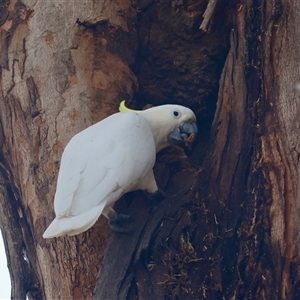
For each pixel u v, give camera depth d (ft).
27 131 20.42
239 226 17.70
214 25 22.93
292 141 17.39
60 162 19.40
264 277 17.13
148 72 24.00
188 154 21.97
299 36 17.79
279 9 17.79
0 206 22.80
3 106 21.22
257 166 17.70
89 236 18.83
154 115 20.39
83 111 20.08
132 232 18.20
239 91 18.49
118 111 20.62
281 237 17.17
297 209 17.19
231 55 18.99
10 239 22.49
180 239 17.65
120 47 21.75
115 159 16.99
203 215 18.04
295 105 17.52
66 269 18.85
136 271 17.42
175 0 23.11
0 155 22.25
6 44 21.33
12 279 22.47
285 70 17.79
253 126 18.02
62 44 20.83
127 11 22.44
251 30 18.31
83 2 21.29
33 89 20.58
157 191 19.13
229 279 17.43
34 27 21.11
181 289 17.19
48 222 19.48
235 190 17.99
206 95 23.77
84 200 16.24
